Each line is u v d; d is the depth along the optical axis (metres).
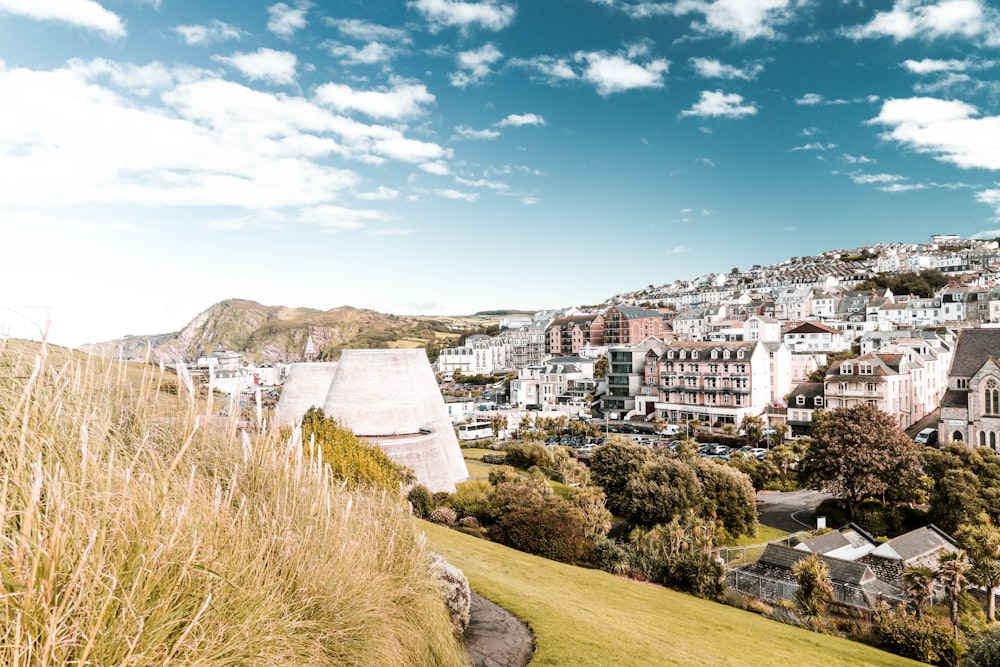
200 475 7.15
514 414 100.19
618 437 56.34
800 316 157.62
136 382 7.47
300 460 9.01
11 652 3.61
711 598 29.95
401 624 8.55
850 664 20.98
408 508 13.41
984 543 29.22
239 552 6.00
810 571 29.12
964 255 199.62
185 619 4.71
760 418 81.62
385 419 48.47
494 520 35.69
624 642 15.97
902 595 31.19
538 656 13.36
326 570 7.41
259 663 5.14
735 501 43.69
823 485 50.25
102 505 4.84
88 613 4.02
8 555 3.97
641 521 42.47
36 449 4.79
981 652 22.70
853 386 76.00
